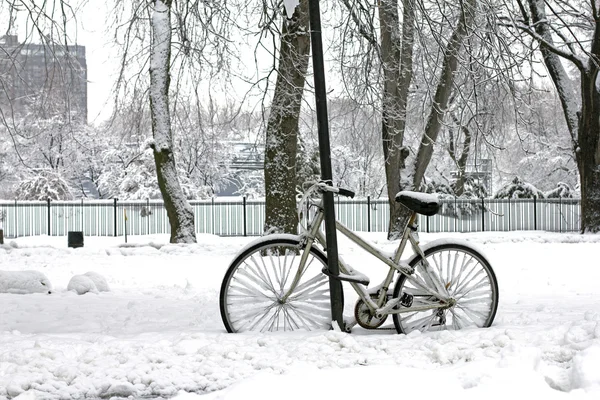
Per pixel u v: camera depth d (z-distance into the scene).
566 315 6.90
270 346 5.03
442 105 22.38
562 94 27.69
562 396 3.60
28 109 37.31
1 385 4.13
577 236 23.75
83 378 4.31
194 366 4.55
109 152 39.88
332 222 5.66
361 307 5.68
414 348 4.89
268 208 18.31
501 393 3.67
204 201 32.53
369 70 16.09
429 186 38.75
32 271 10.35
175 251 19.22
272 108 18.11
